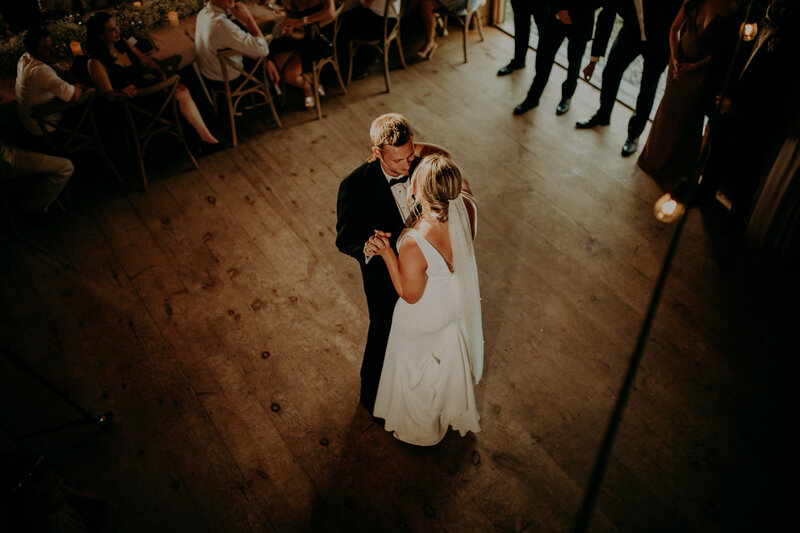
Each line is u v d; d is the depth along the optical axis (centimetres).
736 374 295
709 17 319
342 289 347
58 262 368
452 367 235
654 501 250
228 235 383
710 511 246
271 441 277
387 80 501
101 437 279
